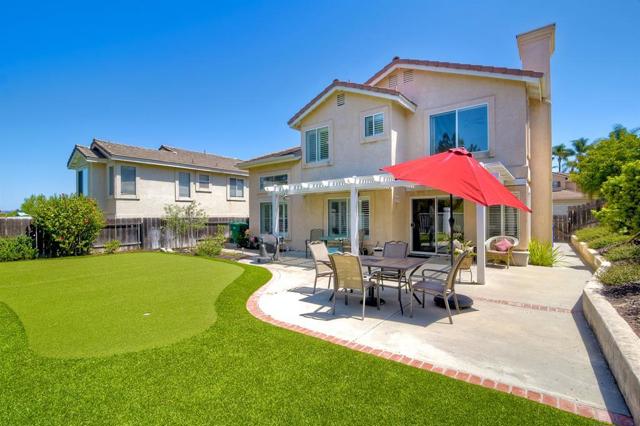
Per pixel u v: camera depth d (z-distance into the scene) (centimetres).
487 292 842
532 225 1452
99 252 1761
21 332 554
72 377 397
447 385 382
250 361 443
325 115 1641
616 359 388
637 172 670
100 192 2170
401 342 516
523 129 1245
